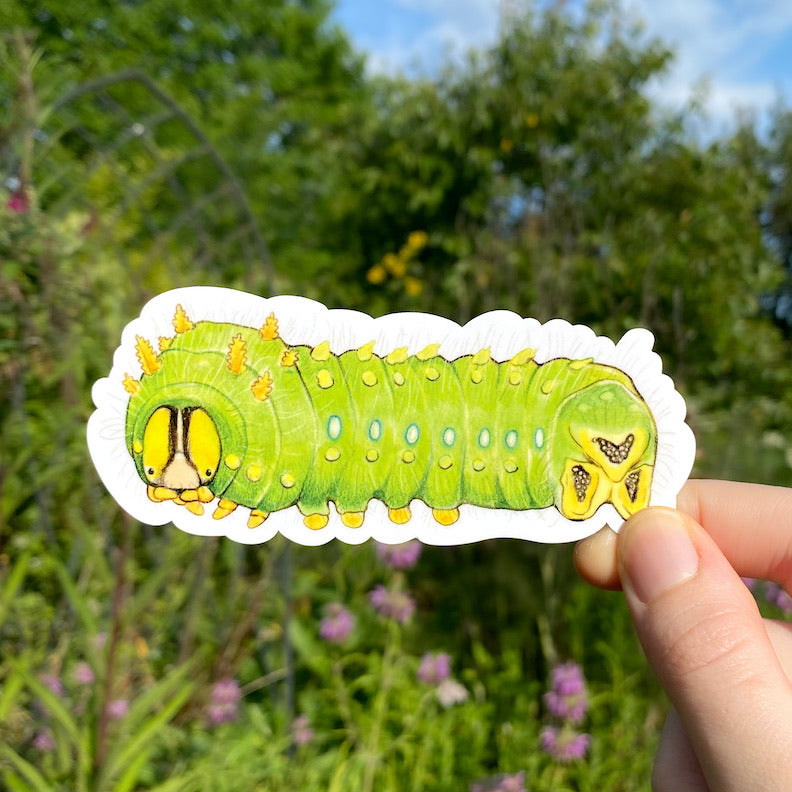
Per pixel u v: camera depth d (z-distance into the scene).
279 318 0.14
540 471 0.14
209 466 0.14
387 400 0.14
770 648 0.14
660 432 0.14
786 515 0.18
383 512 0.14
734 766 0.13
